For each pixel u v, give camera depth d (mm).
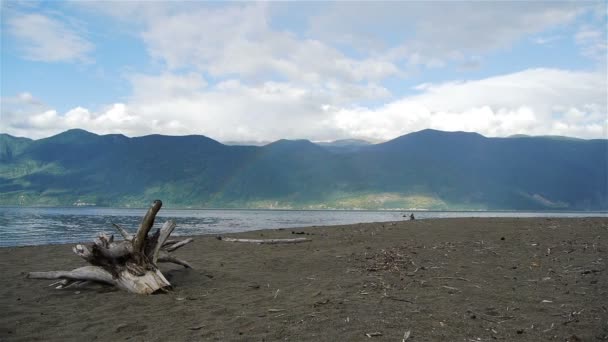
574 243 11445
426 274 8297
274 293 7129
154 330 5102
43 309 6219
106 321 5535
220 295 7074
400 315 5441
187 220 53219
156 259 7824
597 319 5145
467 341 4484
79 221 46188
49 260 11648
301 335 4734
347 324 5086
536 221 20750
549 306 5812
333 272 9062
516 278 7734
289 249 13375
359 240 14875
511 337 4613
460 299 6293
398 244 13273
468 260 9742
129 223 41781
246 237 17562
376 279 7973
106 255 7508
